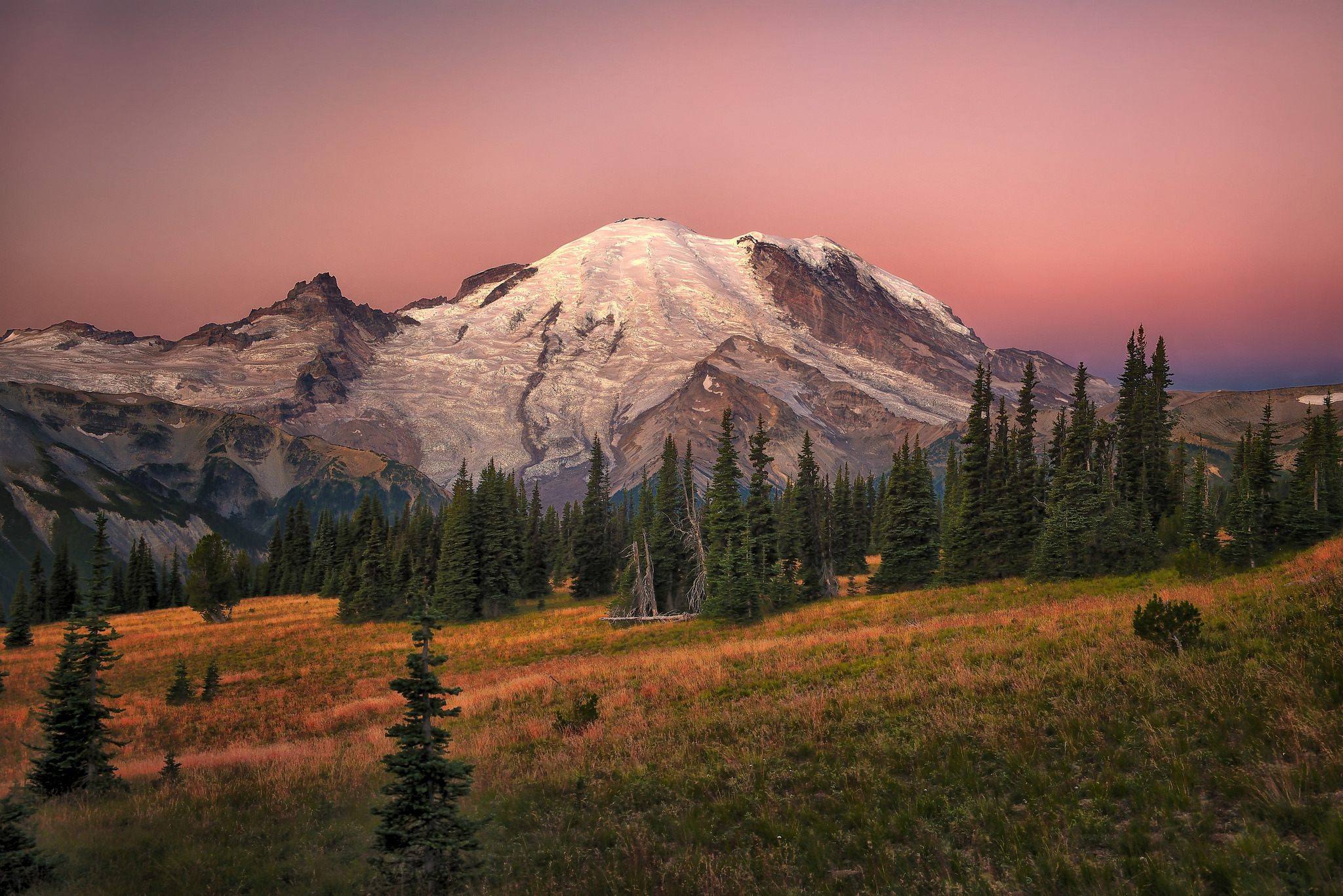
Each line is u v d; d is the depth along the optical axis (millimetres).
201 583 72438
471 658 47750
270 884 11031
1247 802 9375
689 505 60719
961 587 48938
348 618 68688
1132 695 13969
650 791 13688
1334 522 51031
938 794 11289
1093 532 43469
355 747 22203
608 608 66125
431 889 10336
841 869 9625
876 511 109188
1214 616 19859
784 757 14547
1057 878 8492
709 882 9453
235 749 26906
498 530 71938
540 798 14336
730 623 48906
